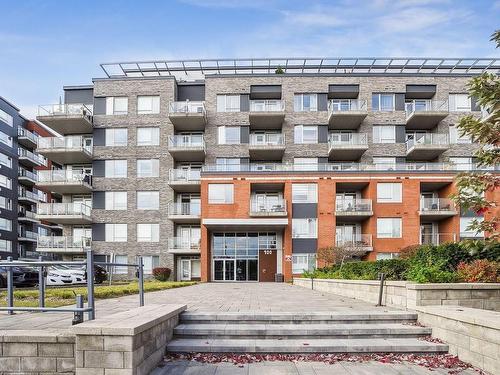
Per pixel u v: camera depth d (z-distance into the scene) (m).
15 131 52.19
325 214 30.58
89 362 5.03
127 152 34.91
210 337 7.10
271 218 30.61
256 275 32.19
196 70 39.41
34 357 5.36
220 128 35.09
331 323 7.76
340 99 36.44
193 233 34.72
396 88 35.38
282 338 7.08
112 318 5.90
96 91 35.59
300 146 34.78
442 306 7.51
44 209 32.56
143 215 34.19
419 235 30.12
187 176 33.22
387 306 9.76
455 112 35.03
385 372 5.71
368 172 30.80
